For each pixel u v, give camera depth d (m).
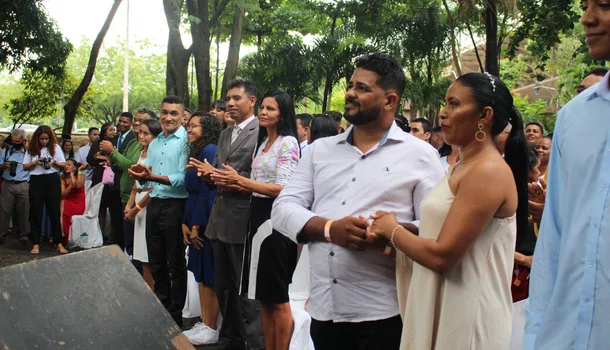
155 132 6.06
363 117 2.70
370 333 2.66
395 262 2.67
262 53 16.16
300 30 21.33
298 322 3.98
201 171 4.29
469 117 2.39
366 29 16.25
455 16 15.16
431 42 15.42
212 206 4.80
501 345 2.34
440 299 2.40
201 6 12.68
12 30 13.56
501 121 2.41
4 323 1.69
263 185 3.89
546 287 1.98
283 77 16.02
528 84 32.31
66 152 11.24
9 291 1.75
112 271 2.01
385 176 2.70
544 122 24.20
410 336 2.49
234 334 4.56
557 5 11.84
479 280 2.33
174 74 12.87
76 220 9.18
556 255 1.98
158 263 5.38
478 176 2.29
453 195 2.41
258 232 3.90
